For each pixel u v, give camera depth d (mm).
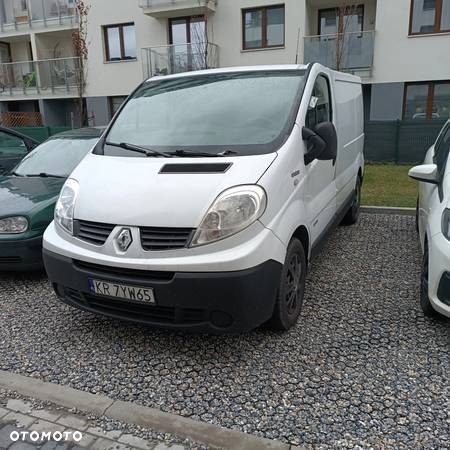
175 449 2316
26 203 4559
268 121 3480
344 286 4281
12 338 3500
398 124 13344
